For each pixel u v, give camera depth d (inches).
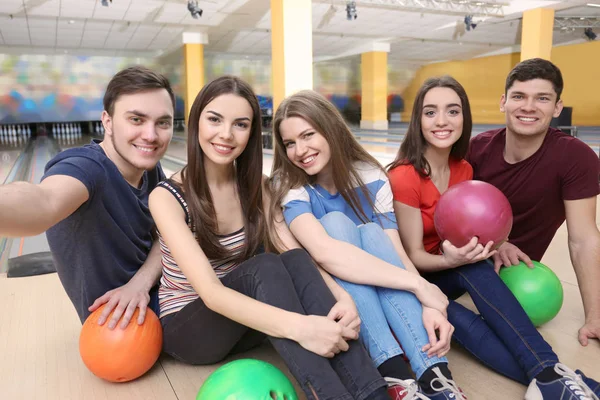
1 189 28.7
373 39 422.0
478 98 513.7
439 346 35.5
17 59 403.9
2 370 44.4
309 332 31.1
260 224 41.6
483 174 56.6
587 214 50.0
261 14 298.2
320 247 38.2
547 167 51.0
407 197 47.1
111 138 41.2
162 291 43.0
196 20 309.4
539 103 49.0
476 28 375.6
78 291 42.9
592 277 48.9
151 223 45.7
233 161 41.6
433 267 44.9
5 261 97.3
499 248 51.3
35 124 463.5
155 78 40.7
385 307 38.2
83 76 430.9
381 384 31.4
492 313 40.2
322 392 30.2
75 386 41.8
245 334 42.7
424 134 47.9
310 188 44.3
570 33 386.3
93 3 257.4
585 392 34.0
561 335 48.9
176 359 46.4
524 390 39.9
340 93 507.2
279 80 213.9
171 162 266.7
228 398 30.5
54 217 31.6
